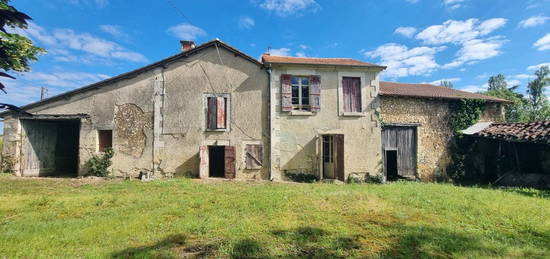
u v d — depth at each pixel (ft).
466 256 11.35
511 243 12.92
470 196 22.84
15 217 15.83
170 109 34.30
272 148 34.17
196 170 33.96
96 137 34.12
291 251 11.53
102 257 10.46
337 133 35.01
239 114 34.71
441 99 39.14
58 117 34.30
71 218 15.69
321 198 21.06
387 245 12.33
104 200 19.95
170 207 18.24
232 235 13.10
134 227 13.96
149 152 33.81
